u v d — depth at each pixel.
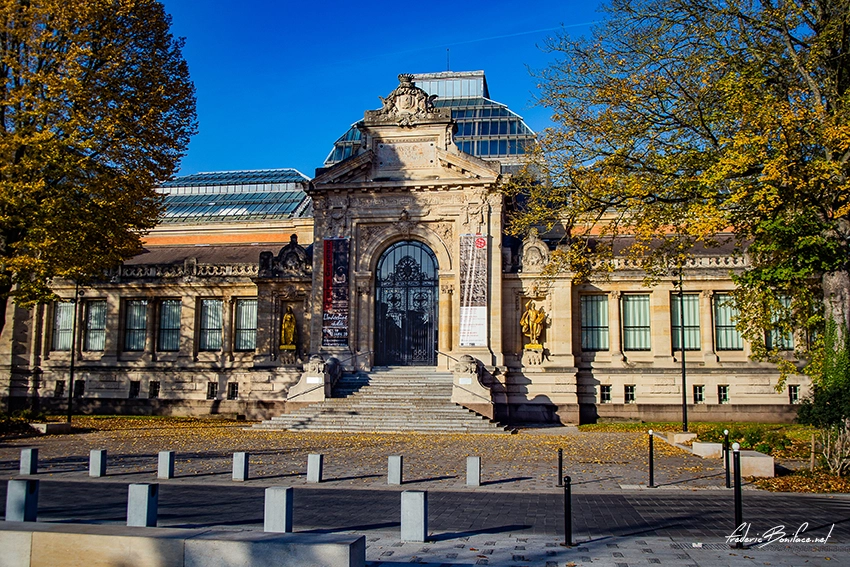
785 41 29.44
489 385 46.53
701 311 50.91
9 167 34.00
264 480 22.88
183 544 10.59
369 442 34.22
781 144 25.25
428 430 39.81
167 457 23.16
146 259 64.31
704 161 29.41
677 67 30.05
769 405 49.00
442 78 78.06
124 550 10.70
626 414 50.12
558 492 20.98
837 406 27.06
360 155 50.09
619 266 51.28
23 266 34.41
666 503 19.23
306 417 41.31
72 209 35.34
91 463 23.38
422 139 50.25
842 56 28.20
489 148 70.56
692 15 29.98
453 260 49.19
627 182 30.27
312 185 50.38
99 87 37.44
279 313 52.56
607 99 31.12
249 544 10.45
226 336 55.81
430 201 49.66
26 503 14.66
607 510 18.19
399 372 47.62
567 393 48.53
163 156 40.78
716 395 49.53
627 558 13.39
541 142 32.81
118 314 57.44
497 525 16.23
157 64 40.22
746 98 27.12
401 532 14.59
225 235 72.50
